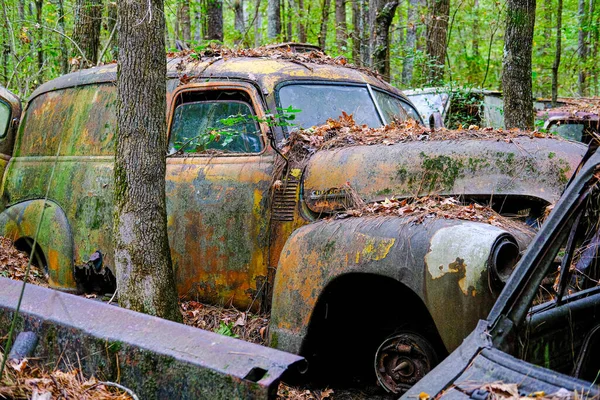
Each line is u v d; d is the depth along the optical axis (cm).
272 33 1684
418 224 395
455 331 362
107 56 1196
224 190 504
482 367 256
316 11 2073
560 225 286
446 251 370
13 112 700
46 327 365
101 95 609
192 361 316
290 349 429
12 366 334
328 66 581
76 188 590
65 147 619
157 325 345
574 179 300
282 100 518
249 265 491
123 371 336
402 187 444
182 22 1605
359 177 455
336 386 459
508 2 766
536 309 326
